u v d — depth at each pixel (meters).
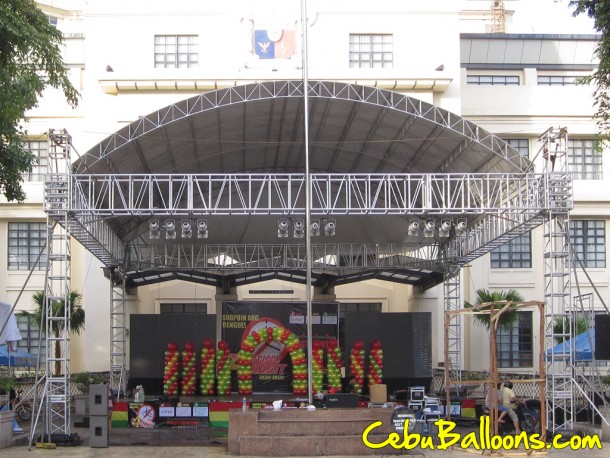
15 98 20.16
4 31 17.25
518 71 36.03
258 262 28.48
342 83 21.11
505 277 33.53
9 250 32.94
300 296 34.56
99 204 22.38
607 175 33.81
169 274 30.12
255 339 25.61
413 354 26.48
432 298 32.19
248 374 25.86
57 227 32.38
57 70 18.83
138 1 31.80
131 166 23.39
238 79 30.72
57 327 27.78
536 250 33.72
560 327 25.02
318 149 26.64
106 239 23.95
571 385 18.98
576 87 33.94
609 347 19.52
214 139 24.58
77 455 17.09
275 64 31.14
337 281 30.64
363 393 26.36
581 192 33.47
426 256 29.23
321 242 31.86
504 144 21.02
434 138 22.98
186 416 20.66
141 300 34.09
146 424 20.61
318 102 21.98
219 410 20.62
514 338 33.31
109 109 31.09
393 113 22.16
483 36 36.19
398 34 31.94
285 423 17.39
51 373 21.61
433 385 29.17
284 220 21.86
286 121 23.73
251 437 17.06
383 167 26.95
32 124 32.41
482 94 33.84
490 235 23.47
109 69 30.62
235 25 31.52
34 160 24.23
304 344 26.41
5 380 22.11
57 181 19.00
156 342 26.47
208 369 26.14
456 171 24.38
